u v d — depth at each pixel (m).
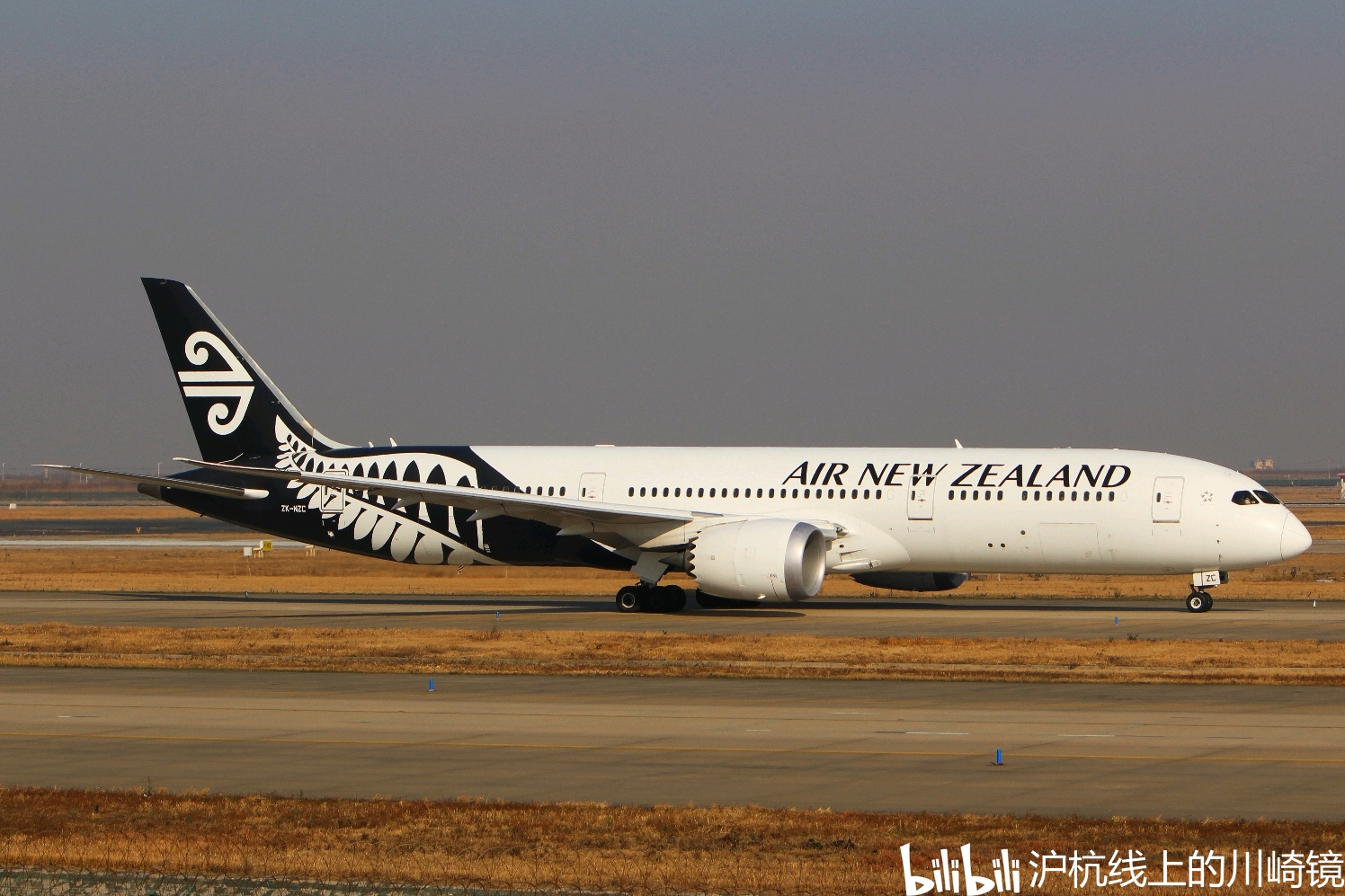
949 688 116.06
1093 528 183.50
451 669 128.12
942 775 79.19
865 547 191.38
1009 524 186.12
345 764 83.06
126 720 99.25
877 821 67.12
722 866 59.72
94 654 139.38
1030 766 81.56
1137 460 186.50
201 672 126.88
